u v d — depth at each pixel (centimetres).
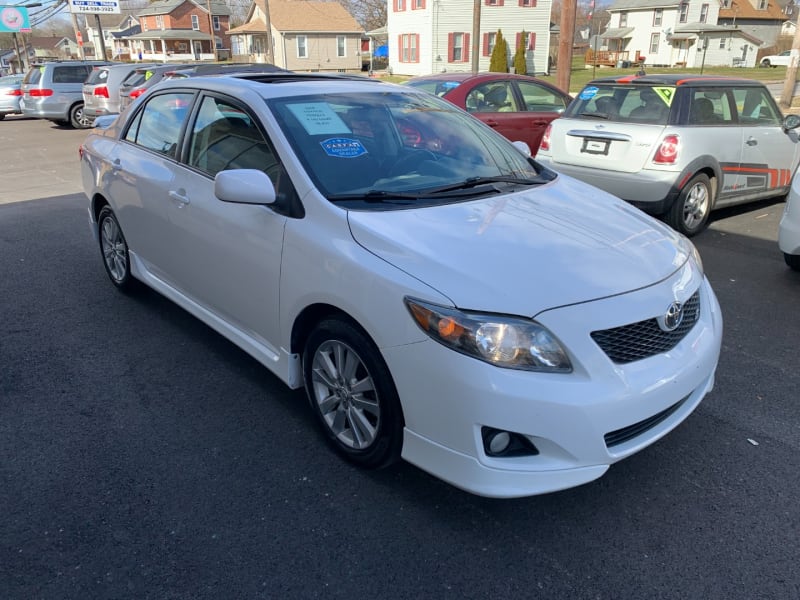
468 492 264
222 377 394
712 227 729
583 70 4697
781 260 612
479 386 240
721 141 675
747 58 5512
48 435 334
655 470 309
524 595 239
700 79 683
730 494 293
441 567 251
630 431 263
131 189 445
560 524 274
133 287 514
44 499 287
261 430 339
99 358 417
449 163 368
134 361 413
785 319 480
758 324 472
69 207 865
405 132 375
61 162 1293
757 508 284
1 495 289
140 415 352
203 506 283
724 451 323
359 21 7169
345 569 250
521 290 250
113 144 489
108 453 320
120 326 465
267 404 364
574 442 244
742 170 709
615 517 279
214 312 393
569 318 246
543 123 923
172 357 419
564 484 248
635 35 5756
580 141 707
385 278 264
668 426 276
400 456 284
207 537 265
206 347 434
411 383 257
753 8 6219
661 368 263
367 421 294
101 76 1703
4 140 1650
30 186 1034
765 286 546
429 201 319
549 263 268
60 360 414
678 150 643
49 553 256
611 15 6028
